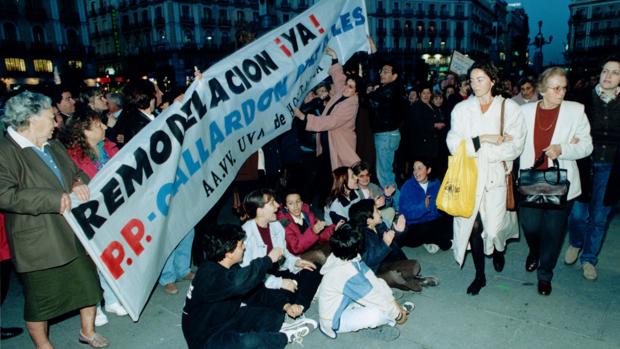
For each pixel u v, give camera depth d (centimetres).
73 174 276
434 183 425
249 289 261
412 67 7131
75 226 248
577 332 285
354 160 464
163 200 298
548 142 323
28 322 265
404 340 287
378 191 438
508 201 328
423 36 7569
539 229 342
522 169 333
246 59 367
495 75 304
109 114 481
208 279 257
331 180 534
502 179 319
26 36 4406
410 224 431
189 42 6088
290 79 392
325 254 376
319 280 348
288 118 401
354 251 283
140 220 284
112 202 268
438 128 645
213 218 418
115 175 272
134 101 385
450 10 7700
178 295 369
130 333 312
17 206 234
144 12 6194
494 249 380
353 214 340
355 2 453
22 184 245
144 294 286
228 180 356
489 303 328
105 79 4878
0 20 4225
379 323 289
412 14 7394
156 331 314
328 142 500
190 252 388
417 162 419
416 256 432
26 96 245
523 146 312
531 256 376
